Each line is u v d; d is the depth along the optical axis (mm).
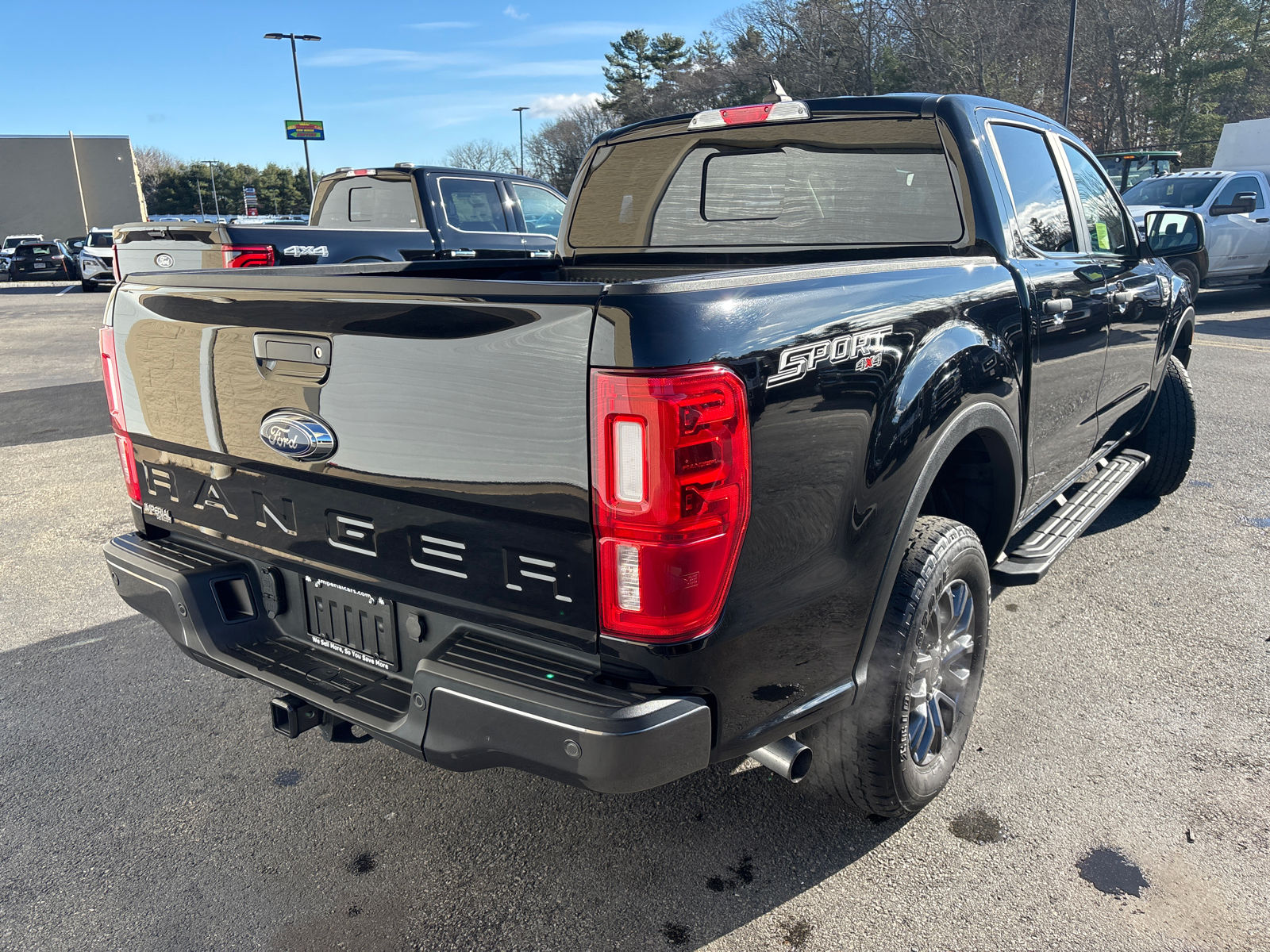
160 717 3023
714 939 2010
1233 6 40469
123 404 2373
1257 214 13609
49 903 2156
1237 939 1974
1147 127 44531
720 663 1643
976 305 2365
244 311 1931
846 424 1829
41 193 50844
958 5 43281
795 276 1792
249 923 2086
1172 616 3600
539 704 1578
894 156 2791
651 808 2479
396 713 1858
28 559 4500
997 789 2518
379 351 1714
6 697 3160
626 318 1454
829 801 2305
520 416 1568
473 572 1739
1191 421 4672
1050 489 3320
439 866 2273
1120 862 2225
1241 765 2613
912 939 1991
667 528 1493
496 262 3371
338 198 8414
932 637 2254
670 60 87500
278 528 2092
